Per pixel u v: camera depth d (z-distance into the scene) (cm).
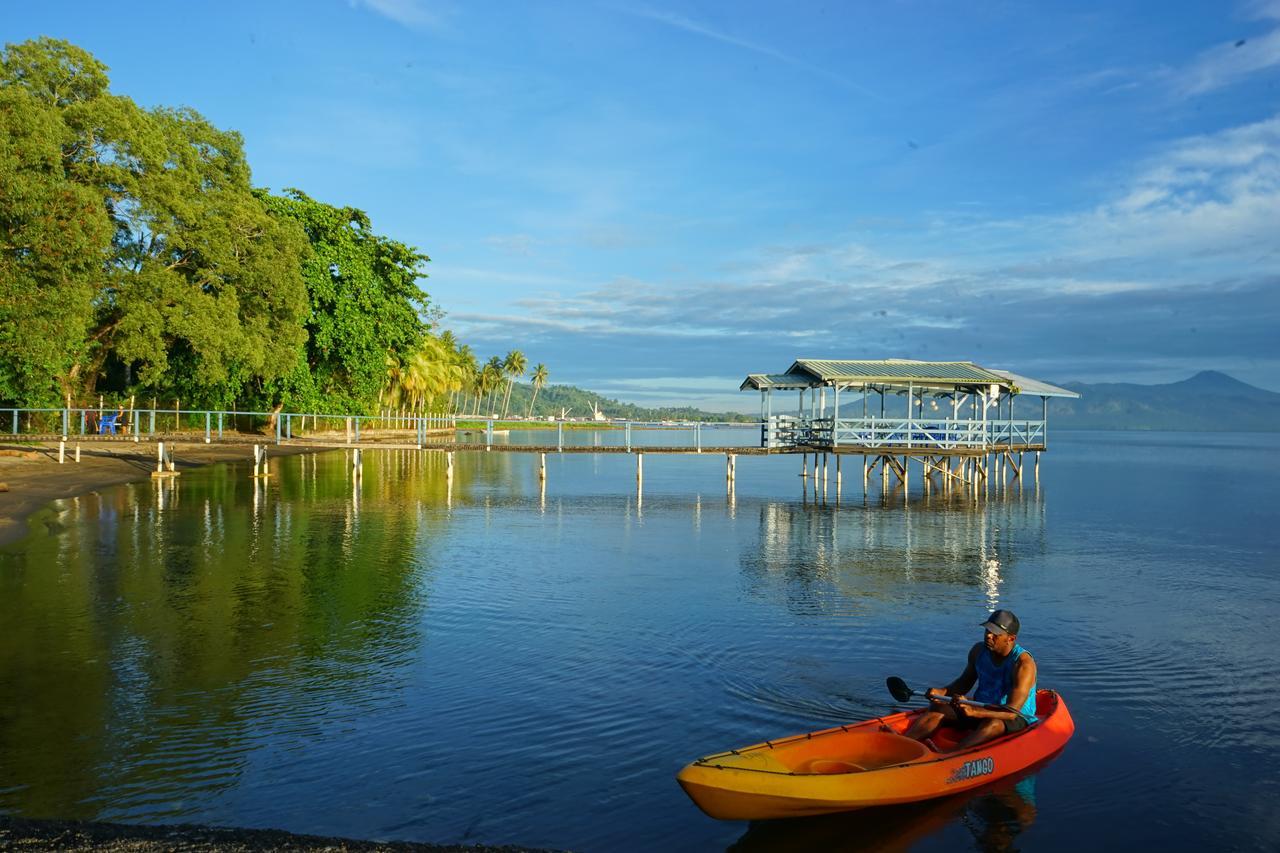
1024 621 1490
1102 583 1833
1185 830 756
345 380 5644
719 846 712
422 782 814
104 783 798
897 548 2272
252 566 1822
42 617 1374
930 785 773
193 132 4050
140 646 1230
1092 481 5072
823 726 973
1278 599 1684
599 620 1435
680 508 3188
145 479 3569
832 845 722
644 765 862
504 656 1221
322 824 730
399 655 1216
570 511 3031
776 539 2409
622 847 707
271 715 978
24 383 3616
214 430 5334
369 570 1822
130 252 3709
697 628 1391
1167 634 1411
